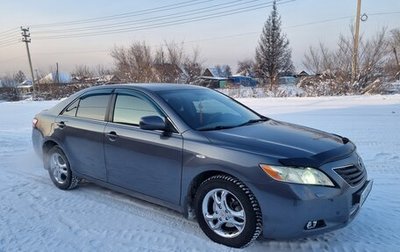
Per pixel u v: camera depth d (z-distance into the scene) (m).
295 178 3.07
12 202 4.71
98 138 4.53
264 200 3.16
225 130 3.82
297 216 3.05
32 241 3.64
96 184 5.16
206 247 3.46
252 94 22.42
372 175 5.40
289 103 15.55
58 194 4.98
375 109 12.52
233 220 3.43
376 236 3.58
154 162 3.92
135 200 4.67
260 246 3.45
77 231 3.84
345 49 23.02
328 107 13.61
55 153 5.26
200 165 3.53
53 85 42.25
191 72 32.12
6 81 65.50
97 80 39.31
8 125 12.57
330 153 3.33
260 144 3.39
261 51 49.62
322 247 3.40
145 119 3.80
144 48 33.97
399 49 26.50
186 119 3.88
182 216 4.16
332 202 3.09
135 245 3.53
